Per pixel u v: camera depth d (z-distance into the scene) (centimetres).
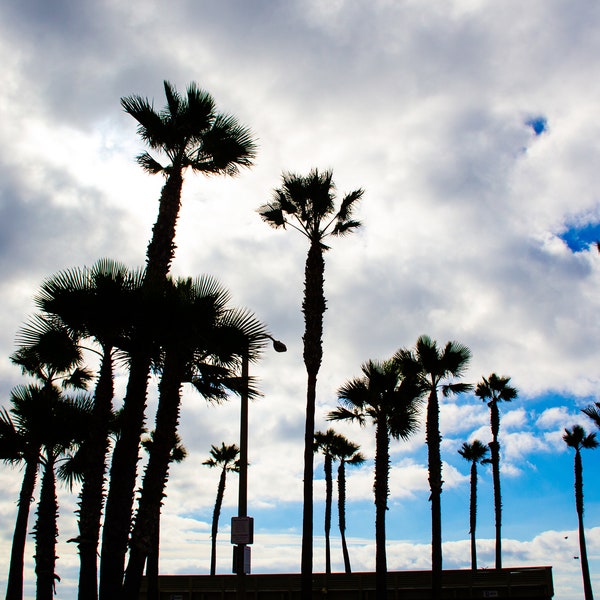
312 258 2056
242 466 1490
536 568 2714
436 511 2589
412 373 2747
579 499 3725
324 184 2103
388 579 2812
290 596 2897
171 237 1484
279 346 1416
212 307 1294
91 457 1402
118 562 1204
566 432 3853
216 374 1418
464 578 2750
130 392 1302
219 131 1672
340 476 4728
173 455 3728
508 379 4238
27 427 1814
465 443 4859
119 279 1292
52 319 1416
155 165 1691
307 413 1891
